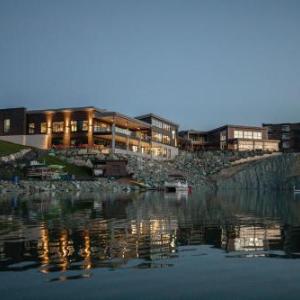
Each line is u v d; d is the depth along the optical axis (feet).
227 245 59.98
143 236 67.97
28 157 300.40
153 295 36.22
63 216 100.17
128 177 310.45
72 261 48.42
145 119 427.33
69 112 359.66
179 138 506.07
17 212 110.32
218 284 39.45
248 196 245.86
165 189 281.74
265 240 64.69
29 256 51.08
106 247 57.47
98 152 335.88
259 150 495.41
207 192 291.17
